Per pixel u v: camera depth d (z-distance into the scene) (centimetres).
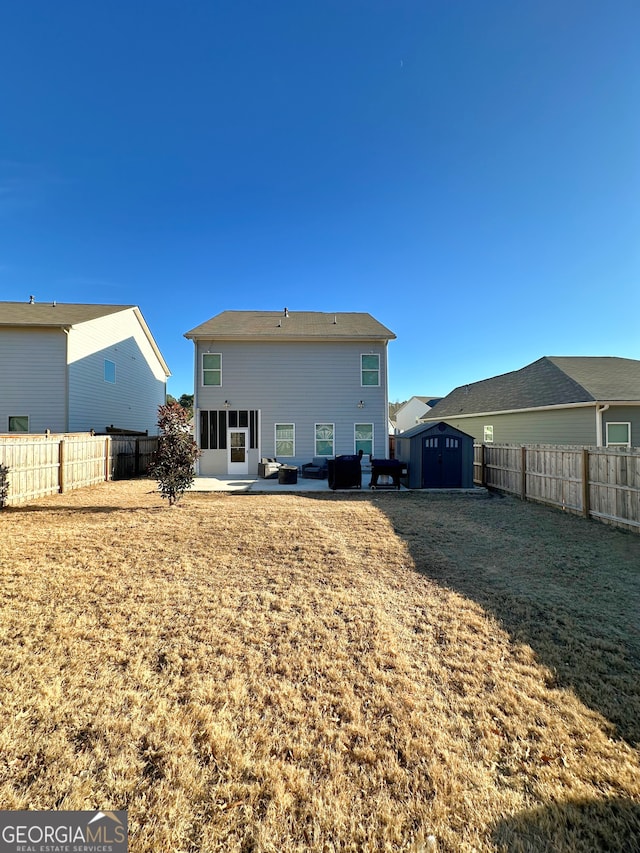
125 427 1984
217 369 1516
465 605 378
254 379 1523
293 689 250
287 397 1530
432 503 927
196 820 163
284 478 1279
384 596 397
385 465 1174
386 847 154
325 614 355
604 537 625
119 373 1922
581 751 201
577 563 504
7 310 1706
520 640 315
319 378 1543
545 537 622
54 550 506
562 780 184
